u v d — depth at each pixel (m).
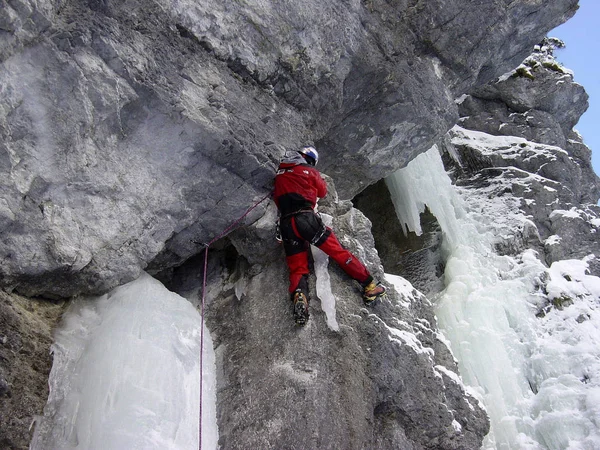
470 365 6.70
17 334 4.13
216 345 5.02
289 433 4.27
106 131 4.38
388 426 4.84
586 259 8.77
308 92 5.77
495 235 8.77
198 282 5.59
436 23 6.82
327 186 5.67
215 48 4.99
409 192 8.70
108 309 4.60
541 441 6.34
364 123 6.52
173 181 4.78
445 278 7.92
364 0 6.34
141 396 4.09
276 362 4.66
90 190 4.39
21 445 3.83
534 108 11.18
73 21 4.18
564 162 10.35
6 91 3.88
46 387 4.11
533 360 7.04
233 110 5.01
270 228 5.23
